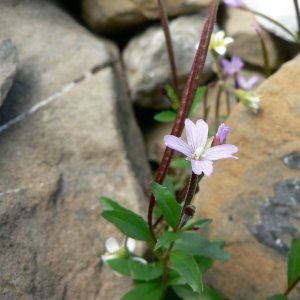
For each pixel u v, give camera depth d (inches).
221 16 9.2
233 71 8.1
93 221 7.0
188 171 8.8
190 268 6.0
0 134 7.1
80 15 9.6
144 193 7.6
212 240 7.1
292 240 6.5
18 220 6.6
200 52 5.9
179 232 5.8
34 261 6.4
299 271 6.4
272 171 6.9
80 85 7.9
